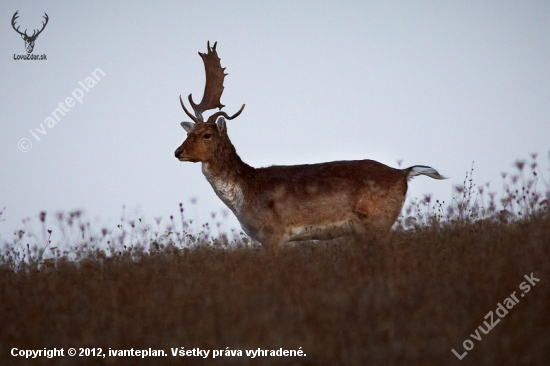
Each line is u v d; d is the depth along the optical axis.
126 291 19.22
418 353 15.01
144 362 15.58
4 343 16.81
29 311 18.53
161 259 23.45
